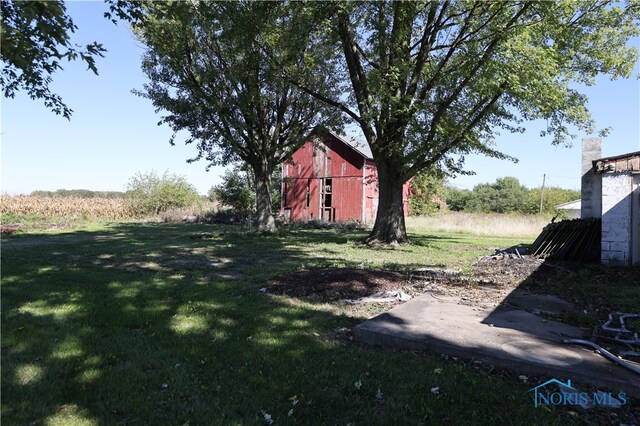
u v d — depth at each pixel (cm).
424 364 384
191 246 1359
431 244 1559
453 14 1256
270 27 1441
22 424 270
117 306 558
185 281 750
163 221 2984
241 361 388
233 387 334
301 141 1973
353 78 1452
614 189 943
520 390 332
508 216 3203
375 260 1081
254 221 2052
